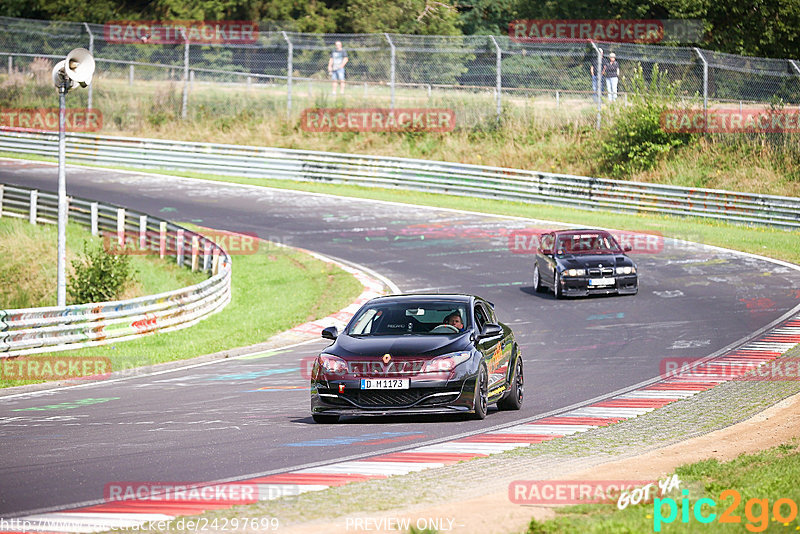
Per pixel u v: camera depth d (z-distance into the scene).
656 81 159.88
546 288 95.00
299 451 36.72
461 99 178.12
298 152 165.25
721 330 72.81
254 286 105.44
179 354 73.06
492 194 150.88
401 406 41.50
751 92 174.25
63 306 77.12
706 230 126.00
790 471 29.52
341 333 45.38
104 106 192.00
